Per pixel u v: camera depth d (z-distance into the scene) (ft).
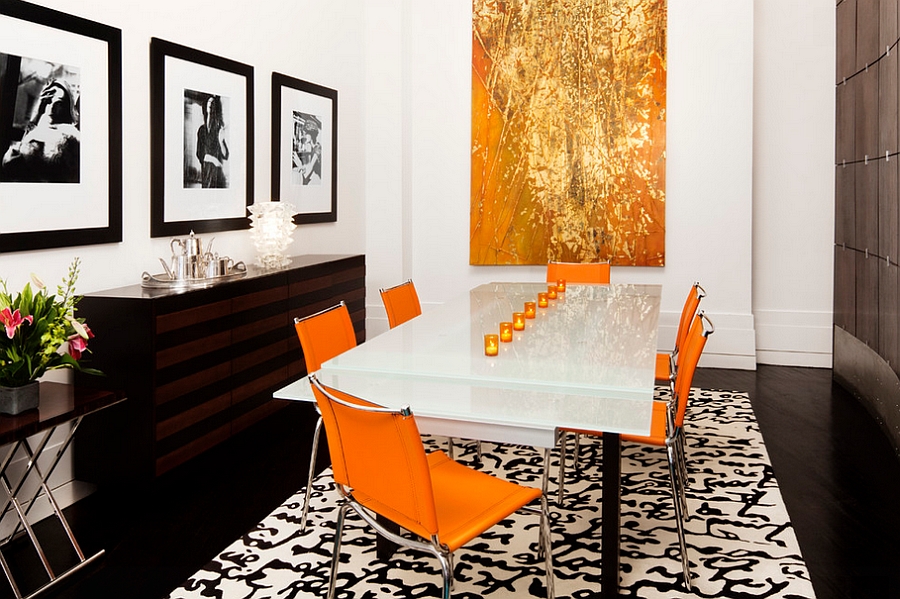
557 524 10.71
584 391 8.05
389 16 22.48
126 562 9.77
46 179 11.44
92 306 11.51
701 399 17.57
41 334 9.31
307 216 19.54
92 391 10.12
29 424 8.63
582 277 17.78
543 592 8.87
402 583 9.14
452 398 7.89
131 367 11.39
